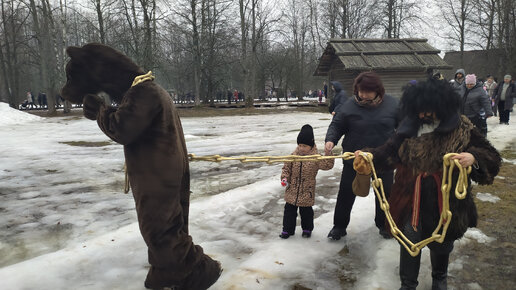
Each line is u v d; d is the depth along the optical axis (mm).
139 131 2229
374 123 3492
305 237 3809
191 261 2404
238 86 58844
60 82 26047
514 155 7695
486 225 3973
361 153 2500
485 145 2295
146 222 2299
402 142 2439
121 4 25578
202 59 32906
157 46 26609
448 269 3098
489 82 16562
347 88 24125
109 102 2496
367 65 21750
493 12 38438
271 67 45156
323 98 55469
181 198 2553
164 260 2320
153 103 2244
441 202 2332
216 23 31844
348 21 37875
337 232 3697
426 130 2332
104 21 26844
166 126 2314
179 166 2365
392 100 3580
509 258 3254
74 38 33688
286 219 3787
